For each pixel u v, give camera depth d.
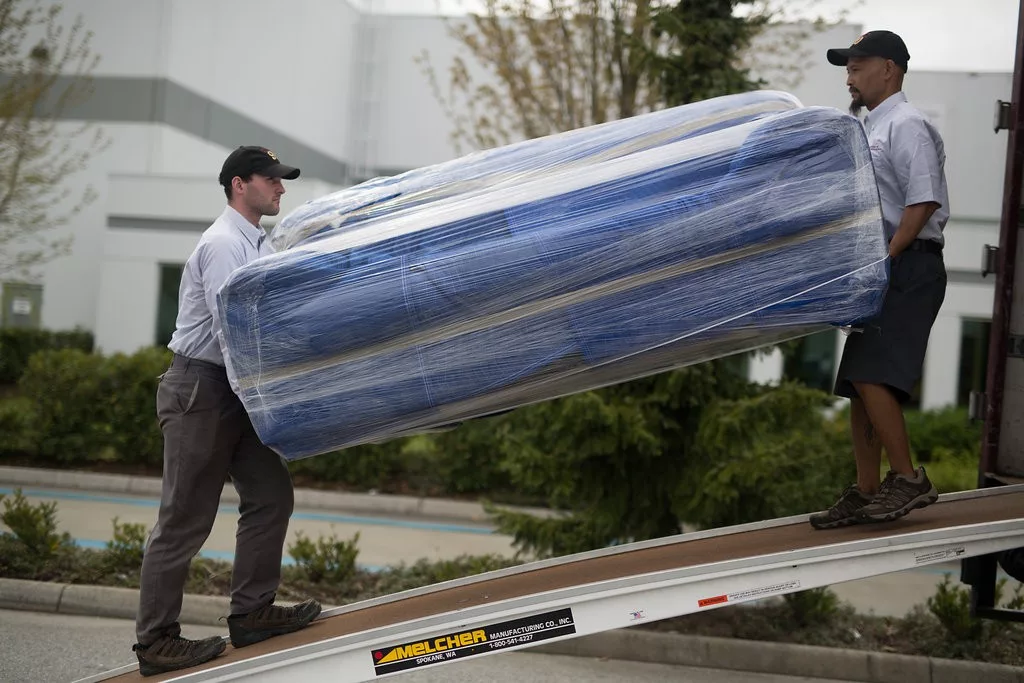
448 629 3.89
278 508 4.64
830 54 4.52
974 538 3.79
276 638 4.45
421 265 3.86
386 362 3.89
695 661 6.50
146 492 12.26
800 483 7.03
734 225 3.78
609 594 3.83
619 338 3.82
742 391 7.52
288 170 4.70
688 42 7.50
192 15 22.19
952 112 20.73
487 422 12.39
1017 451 5.01
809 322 3.84
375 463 12.66
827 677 6.38
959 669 6.29
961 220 20.67
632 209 3.80
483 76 26.55
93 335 21.98
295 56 25.91
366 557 9.41
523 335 3.83
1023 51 4.96
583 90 12.46
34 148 14.70
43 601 7.03
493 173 4.16
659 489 7.43
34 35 20.53
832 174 3.80
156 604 4.38
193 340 4.46
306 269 3.91
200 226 20.70
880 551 3.78
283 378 3.95
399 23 28.16
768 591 3.81
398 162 28.20
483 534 10.91
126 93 21.56
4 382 20.80
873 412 4.17
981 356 20.00
